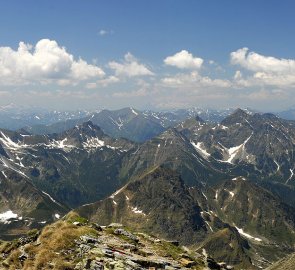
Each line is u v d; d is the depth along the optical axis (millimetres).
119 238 60219
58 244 51688
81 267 45062
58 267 45688
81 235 54781
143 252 53844
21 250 54062
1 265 51969
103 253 48344
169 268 47906
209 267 59688
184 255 59156
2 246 59250
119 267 43531
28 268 48062
